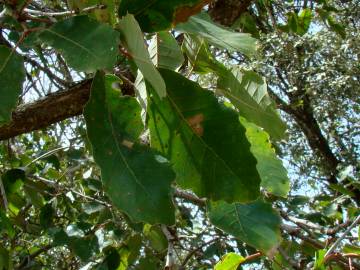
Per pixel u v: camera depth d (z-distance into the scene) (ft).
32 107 2.55
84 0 1.38
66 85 3.49
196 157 1.52
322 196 5.21
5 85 1.24
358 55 7.48
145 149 1.35
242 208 1.67
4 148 5.02
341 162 8.09
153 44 1.56
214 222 1.65
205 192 1.53
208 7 3.38
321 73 7.51
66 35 1.22
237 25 3.53
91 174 4.65
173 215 1.32
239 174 1.51
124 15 1.38
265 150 1.79
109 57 1.18
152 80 1.21
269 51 7.75
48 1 4.01
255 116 1.69
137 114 1.37
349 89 7.68
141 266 4.07
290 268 2.54
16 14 1.28
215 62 1.67
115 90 1.37
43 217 4.13
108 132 1.33
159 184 1.32
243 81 1.67
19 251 5.03
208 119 1.50
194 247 4.69
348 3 7.72
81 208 4.66
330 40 7.46
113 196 1.29
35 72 4.73
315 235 3.37
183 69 2.21
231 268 2.19
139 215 1.30
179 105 1.50
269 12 5.41
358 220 2.17
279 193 1.78
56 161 4.76
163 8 1.37
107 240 4.05
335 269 2.43
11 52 1.25
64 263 5.34
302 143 8.87
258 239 1.63
